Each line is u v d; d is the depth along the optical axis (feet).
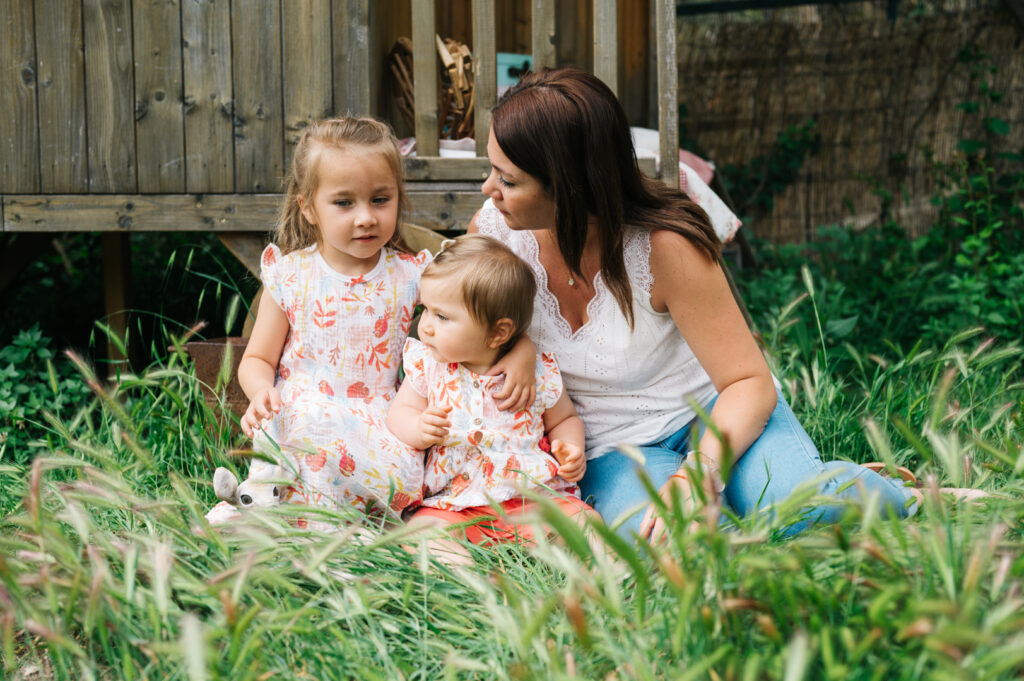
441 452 7.83
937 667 4.61
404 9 15.10
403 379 8.71
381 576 6.15
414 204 10.92
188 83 10.94
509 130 7.01
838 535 5.02
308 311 8.23
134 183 11.05
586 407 8.21
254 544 6.42
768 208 24.44
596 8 10.84
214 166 11.02
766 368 7.64
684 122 24.80
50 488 6.29
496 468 7.61
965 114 23.57
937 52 23.58
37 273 16.47
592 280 7.82
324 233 7.97
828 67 24.21
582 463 7.63
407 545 6.89
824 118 24.32
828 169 24.39
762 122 24.61
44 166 11.05
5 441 9.50
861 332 17.04
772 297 17.79
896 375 11.78
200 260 16.14
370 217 7.79
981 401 9.70
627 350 7.82
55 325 15.03
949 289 18.19
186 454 8.95
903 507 7.19
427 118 10.98
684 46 24.77
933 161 23.77
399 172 8.05
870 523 4.95
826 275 20.56
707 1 25.79
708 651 4.90
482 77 10.98
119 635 5.52
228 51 10.89
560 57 18.72
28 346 11.59
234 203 11.03
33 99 10.98
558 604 5.66
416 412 7.97
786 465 7.36
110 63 10.93
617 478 7.82
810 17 24.45
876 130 24.13
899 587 4.72
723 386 7.64
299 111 10.92
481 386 7.73
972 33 23.29
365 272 8.35
